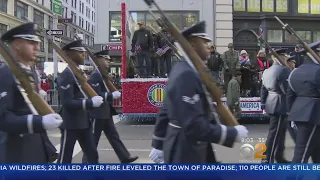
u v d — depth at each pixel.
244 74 11.12
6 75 2.80
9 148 2.94
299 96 4.58
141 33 10.51
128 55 11.15
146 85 10.50
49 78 15.76
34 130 2.77
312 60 4.59
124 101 10.58
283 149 5.89
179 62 2.73
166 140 2.82
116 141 5.94
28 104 2.86
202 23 2.86
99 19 15.05
